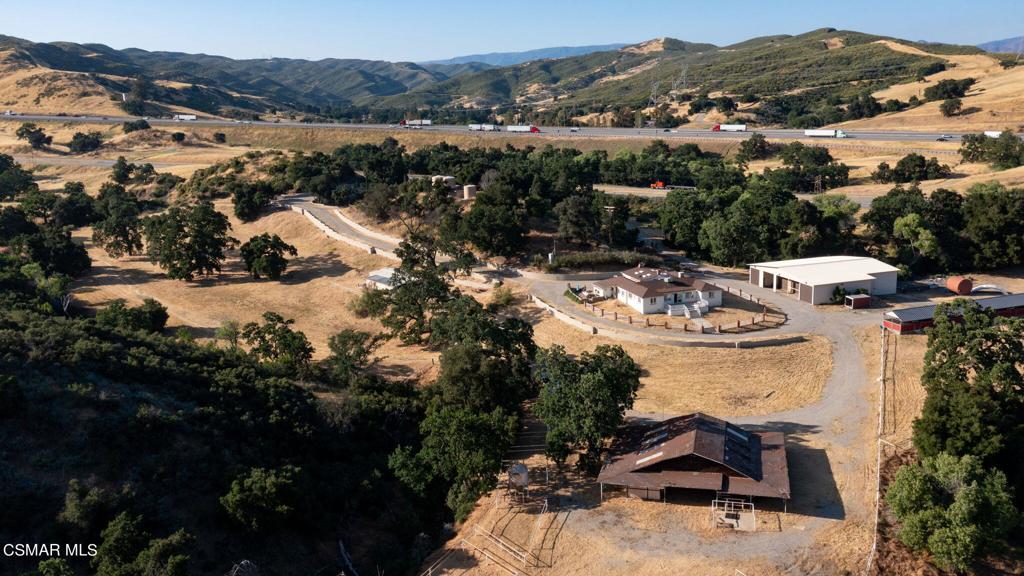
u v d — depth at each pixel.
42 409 46.66
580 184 147.50
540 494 54.66
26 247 115.38
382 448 61.34
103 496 42.19
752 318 86.06
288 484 46.06
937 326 61.72
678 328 82.88
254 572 42.31
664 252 120.38
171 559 37.28
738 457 53.22
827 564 44.97
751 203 119.94
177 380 57.44
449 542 50.62
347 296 107.69
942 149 178.12
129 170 189.38
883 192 148.88
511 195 116.19
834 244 110.81
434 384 72.12
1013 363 57.25
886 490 51.91
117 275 121.62
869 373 72.25
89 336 60.41
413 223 129.12
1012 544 47.19
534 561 47.09
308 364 77.25
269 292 112.06
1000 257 102.31
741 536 47.97
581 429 55.53
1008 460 52.12
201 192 160.38
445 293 91.88
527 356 73.25
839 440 60.19
